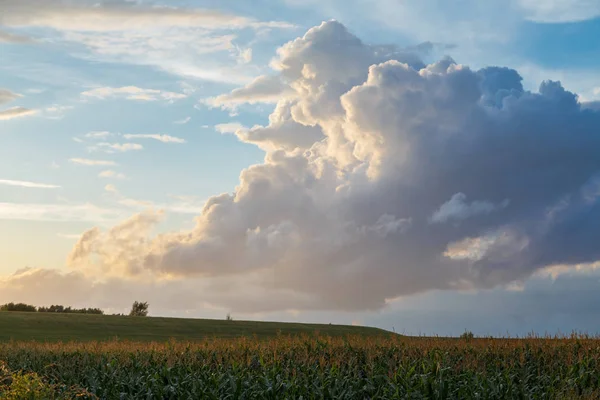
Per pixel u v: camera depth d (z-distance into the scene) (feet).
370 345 86.94
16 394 57.36
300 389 65.26
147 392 69.15
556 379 66.23
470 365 70.33
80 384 75.72
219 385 66.80
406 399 61.31
